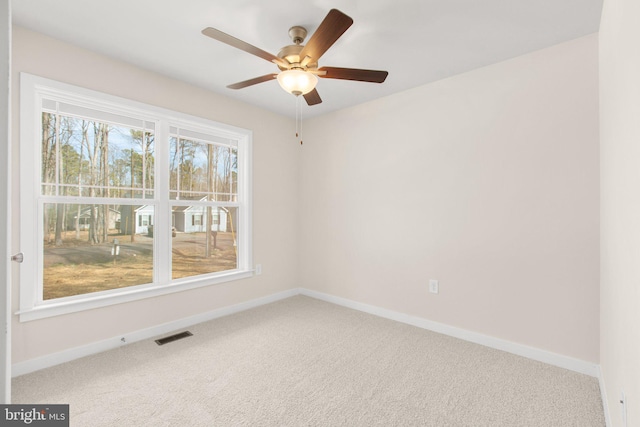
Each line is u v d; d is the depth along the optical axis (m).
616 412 1.43
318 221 3.85
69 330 2.26
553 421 1.65
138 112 2.66
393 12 1.87
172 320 2.84
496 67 2.50
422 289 2.95
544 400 1.83
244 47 1.74
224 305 3.26
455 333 2.73
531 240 2.34
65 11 1.89
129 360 2.27
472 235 2.63
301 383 2.00
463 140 2.68
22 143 2.05
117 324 2.50
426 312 2.92
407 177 3.05
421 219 2.95
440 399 1.84
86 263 2.43
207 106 3.09
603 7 1.80
